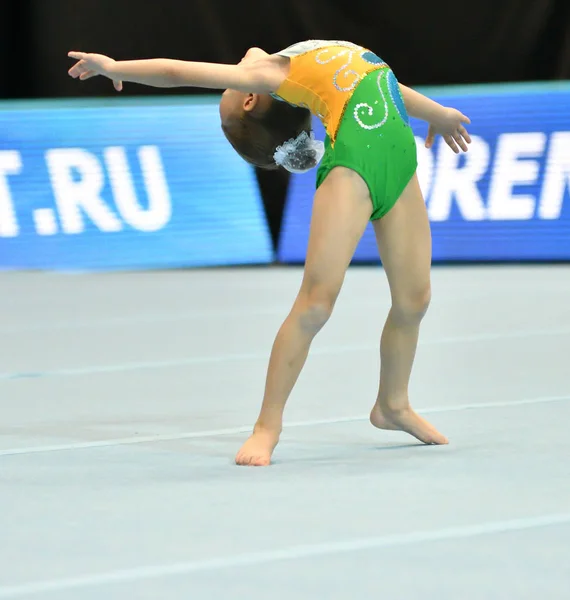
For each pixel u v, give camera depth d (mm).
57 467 11961
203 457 12375
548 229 36312
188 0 42031
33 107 36844
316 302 12070
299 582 7973
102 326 24594
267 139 13273
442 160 36844
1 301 29406
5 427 14344
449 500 10227
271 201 42594
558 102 36062
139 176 37156
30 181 37000
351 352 20250
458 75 42031
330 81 12398
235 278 34625
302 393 16375
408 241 12625
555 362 18656
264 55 12836
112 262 37094
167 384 17469
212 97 37656
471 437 13172
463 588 7820
